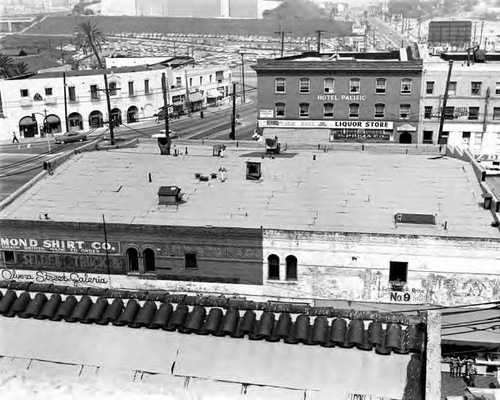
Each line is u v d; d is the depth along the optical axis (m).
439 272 29.28
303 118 76.19
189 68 115.31
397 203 33.06
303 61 75.06
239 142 44.31
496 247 28.38
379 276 29.80
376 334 12.17
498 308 26.94
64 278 32.12
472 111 73.06
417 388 11.55
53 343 12.84
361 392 11.63
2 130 93.62
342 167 38.44
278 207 32.91
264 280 30.70
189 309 13.22
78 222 31.00
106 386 12.09
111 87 100.62
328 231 29.39
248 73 171.88
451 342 27.64
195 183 36.41
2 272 32.53
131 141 45.31
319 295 30.53
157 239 30.69
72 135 93.06
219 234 30.16
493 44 185.25
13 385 12.22
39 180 37.22
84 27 198.75
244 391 11.85
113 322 12.99
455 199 33.41
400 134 75.00
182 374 12.19
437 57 83.62
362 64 73.00
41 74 97.62
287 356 12.30
